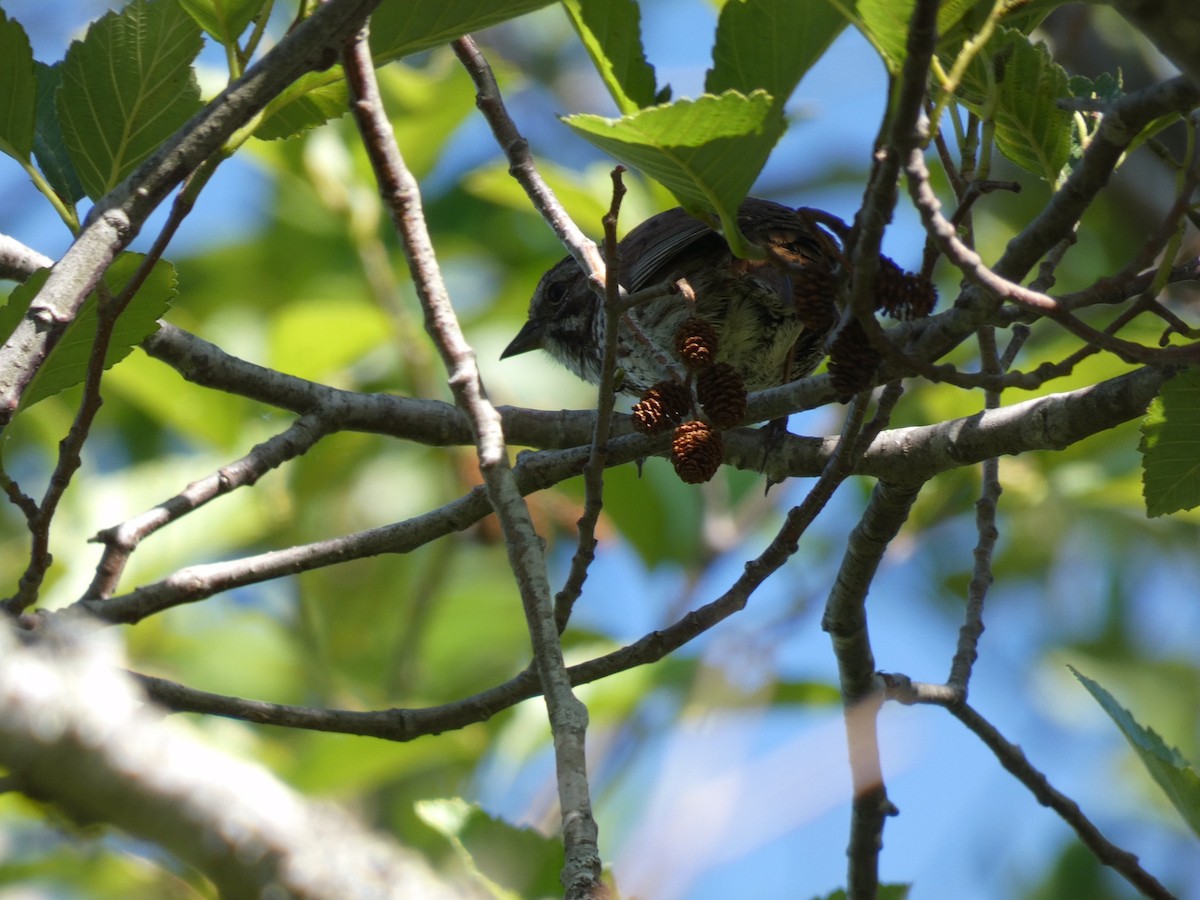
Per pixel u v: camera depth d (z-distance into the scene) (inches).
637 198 383.6
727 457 253.9
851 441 189.8
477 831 210.4
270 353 361.7
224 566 210.4
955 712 238.5
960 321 177.5
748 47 166.2
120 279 189.8
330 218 461.1
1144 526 497.4
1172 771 198.7
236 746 320.8
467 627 397.7
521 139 209.3
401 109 370.0
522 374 467.2
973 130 176.6
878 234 148.2
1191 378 187.6
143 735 97.5
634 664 205.8
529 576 170.7
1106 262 464.1
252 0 179.8
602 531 399.2
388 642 388.5
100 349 182.7
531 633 167.5
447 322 187.3
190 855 98.1
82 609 199.2
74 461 187.9
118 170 194.7
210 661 360.5
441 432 259.1
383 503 426.3
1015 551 477.7
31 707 93.3
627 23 172.4
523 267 478.0
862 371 169.3
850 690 237.3
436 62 393.7
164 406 353.1
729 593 205.5
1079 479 358.0
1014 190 167.0
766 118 158.2
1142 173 461.1
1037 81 193.3
